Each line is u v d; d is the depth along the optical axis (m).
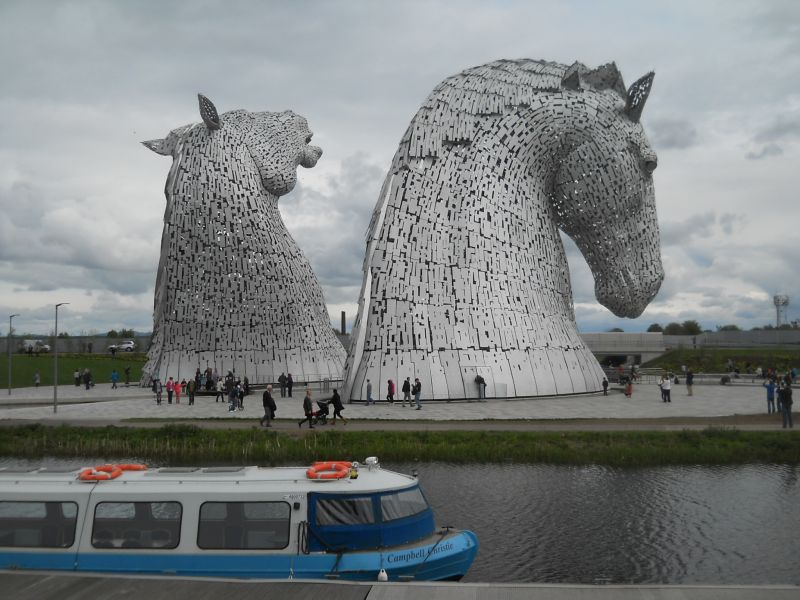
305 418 26.83
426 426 24.31
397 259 33.06
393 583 7.95
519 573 11.54
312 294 46.06
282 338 43.84
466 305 33.19
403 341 32.56
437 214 33.66
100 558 9.06
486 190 34.25
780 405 25.80
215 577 8.26
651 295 37.81
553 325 35.25
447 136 34.31
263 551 9.09
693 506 15.40
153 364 43.03
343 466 10.02
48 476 9.81
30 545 9.22
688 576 11.46
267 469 10.18
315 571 9.04
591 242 37.41
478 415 27.45
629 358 84.12
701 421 25.28
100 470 9.77
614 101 35.97
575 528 13.83
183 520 9.16
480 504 15.51
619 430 22.61
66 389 44.94
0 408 32.00
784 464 19.52
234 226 42.50
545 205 36.34
